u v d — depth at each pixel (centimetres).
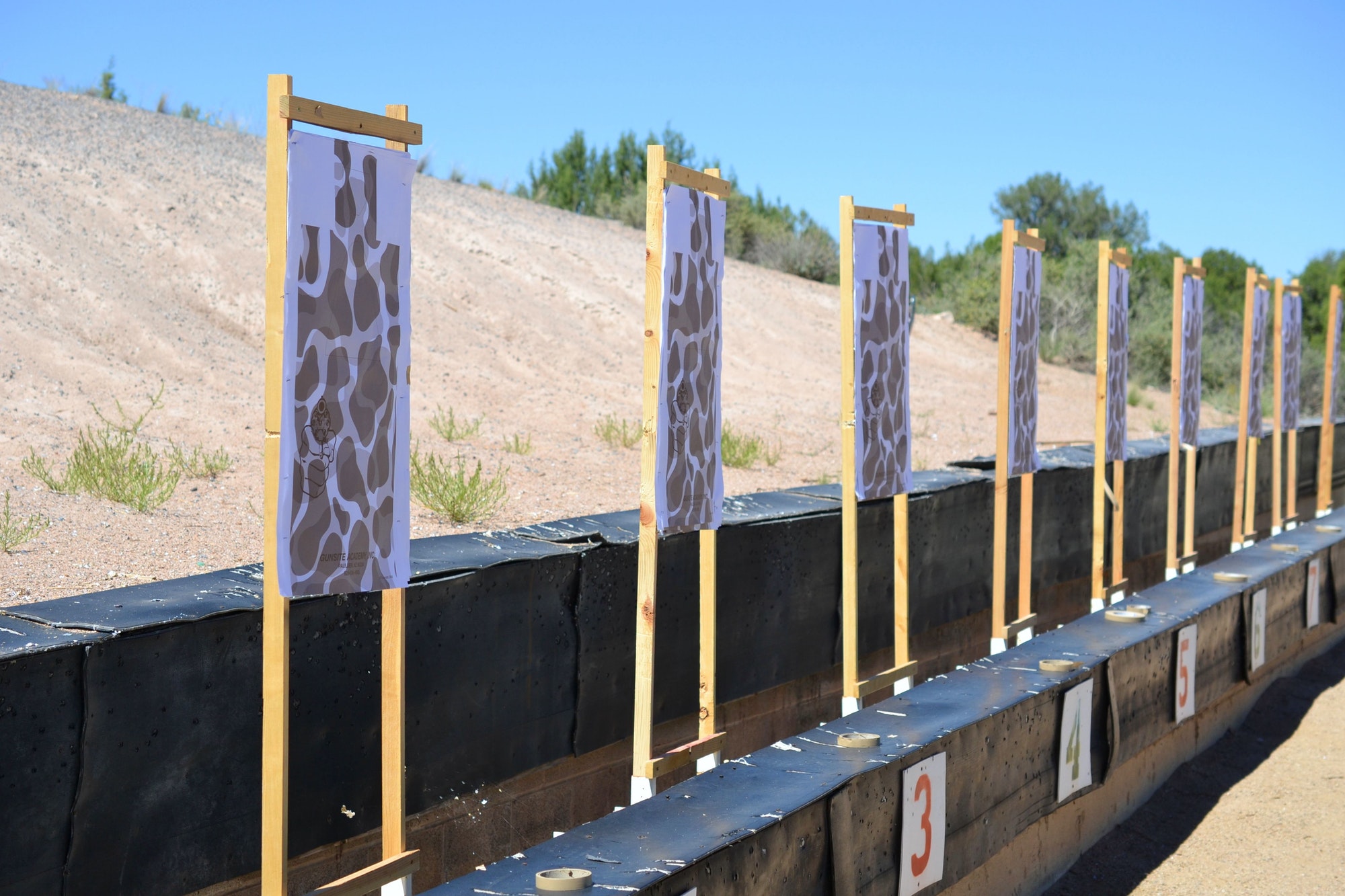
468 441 1001
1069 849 568
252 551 612
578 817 515
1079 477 932
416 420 1048
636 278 2081
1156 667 629
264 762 295
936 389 1947
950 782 446
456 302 1584
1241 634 762
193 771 350
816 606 650
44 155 1503
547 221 2392
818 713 669
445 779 438
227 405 976
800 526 633
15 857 306
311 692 384
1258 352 1132
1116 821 618
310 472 297
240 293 1343
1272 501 1259
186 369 1071
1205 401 2481
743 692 596
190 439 862
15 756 305
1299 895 538
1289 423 1297
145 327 1124
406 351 327
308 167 293
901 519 593
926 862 430
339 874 405
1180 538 1123
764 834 348
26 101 1823
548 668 486
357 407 311
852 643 552
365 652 403
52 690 313
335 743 393
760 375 1758
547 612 483
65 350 991
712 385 460
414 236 1795
